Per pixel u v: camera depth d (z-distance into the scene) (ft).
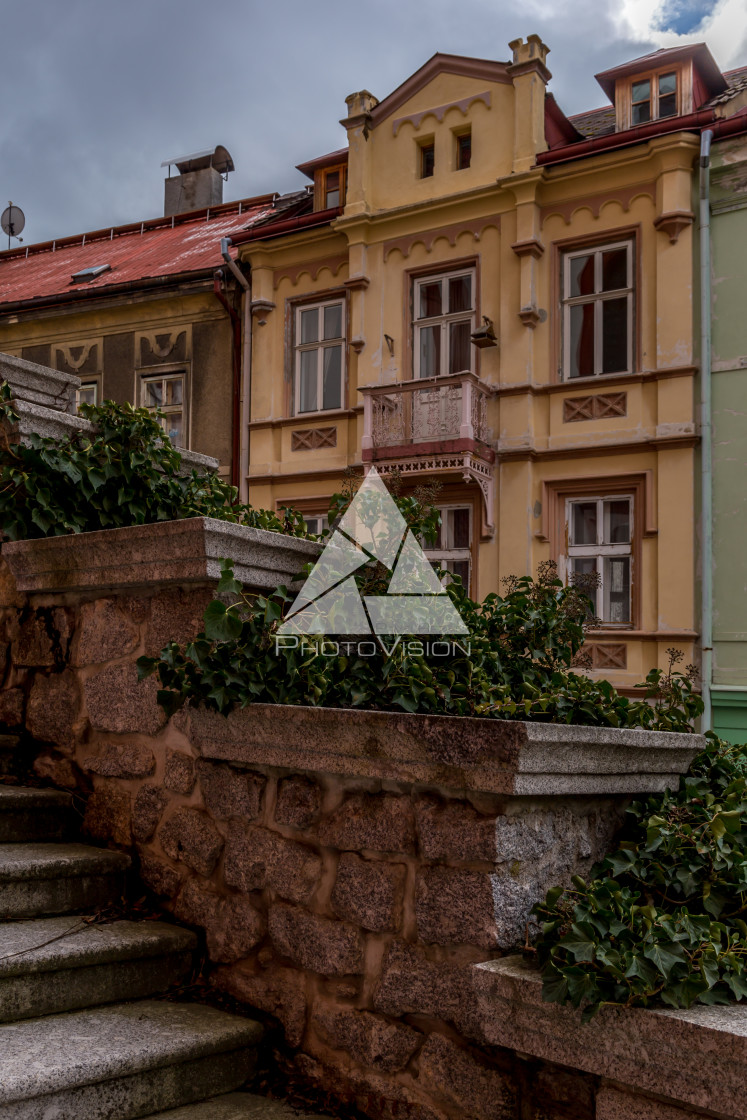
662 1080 6.39
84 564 11.40
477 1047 7.55
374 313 43.96
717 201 37.04
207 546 10.09
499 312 40.93
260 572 10.87
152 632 10.87
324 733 8.67
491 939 7.48
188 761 10.22
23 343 54.60
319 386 46.29
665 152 37.37
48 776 11.77
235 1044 8.50
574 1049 6.83
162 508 13.10
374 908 8.27
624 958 6.76
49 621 12.19
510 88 41.47
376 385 42.50
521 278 40.29
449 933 7.73
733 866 8.00
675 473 36.96
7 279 64.44
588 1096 6.96
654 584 37.27
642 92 41.42
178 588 10.68
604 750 8.21
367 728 8.31
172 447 13.83
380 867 8.34
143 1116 7.78
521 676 11.50
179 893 10.05
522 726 7.30
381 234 43.96
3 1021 8.22
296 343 46.88
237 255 49.16
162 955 9.37
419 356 43.34
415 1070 7.86
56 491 12.17
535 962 7.37
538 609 11.96
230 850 9.61
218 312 49.29
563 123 43.68
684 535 36.63
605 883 7.48
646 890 8.26
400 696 9.27
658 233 37.83
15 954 8.40
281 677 9.48
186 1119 7.80
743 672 35.35
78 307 52.44
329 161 47.37
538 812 7.98
